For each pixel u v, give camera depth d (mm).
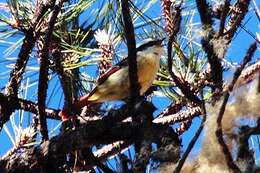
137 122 4980
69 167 5809
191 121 6188
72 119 6324
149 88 7191
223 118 4074
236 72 3873
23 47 6312
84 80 7172
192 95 4922
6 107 6262
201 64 6191
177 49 6312
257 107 4062
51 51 6570
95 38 7297
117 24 6988
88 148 5711
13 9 6750
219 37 4703
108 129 5074
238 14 4988
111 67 7230
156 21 6852
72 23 7105
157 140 4711
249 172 4012
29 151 5336
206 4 4820
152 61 7293
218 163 3963
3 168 5312
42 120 5812
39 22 6355
